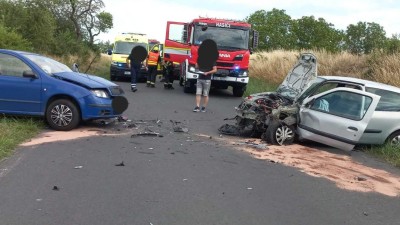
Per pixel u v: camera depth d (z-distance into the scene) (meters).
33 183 5.94
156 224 4.76
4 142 7.70
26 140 8.41
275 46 52.56
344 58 23.91
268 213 5.31
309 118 9.52
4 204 5.14
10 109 9.52
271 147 9.30
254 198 5.84
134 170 6.80
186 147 8.65
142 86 22.08
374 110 9.06
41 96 9.45
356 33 49.47
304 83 10.85
